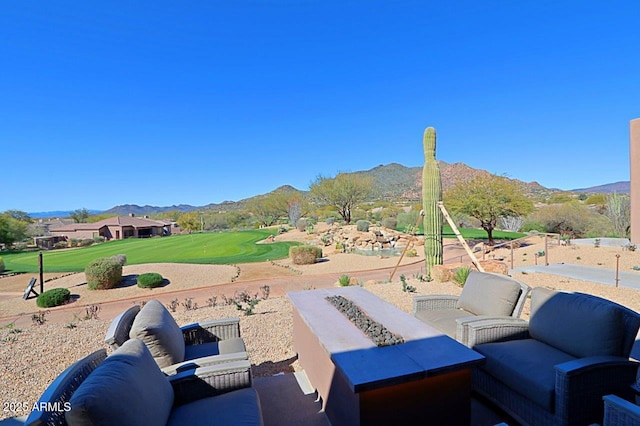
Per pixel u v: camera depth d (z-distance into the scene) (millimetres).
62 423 1674
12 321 7703
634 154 5746
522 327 3221
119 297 10281
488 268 8070
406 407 2254
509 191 16703
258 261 16297
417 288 7473
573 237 18578
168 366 2586
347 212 31859
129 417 1599
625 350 2533
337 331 2865
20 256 24625
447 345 2527
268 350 4348
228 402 2250
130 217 50500
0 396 3332
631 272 8570
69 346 4648
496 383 2834
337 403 2584
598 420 2352
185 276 12445
